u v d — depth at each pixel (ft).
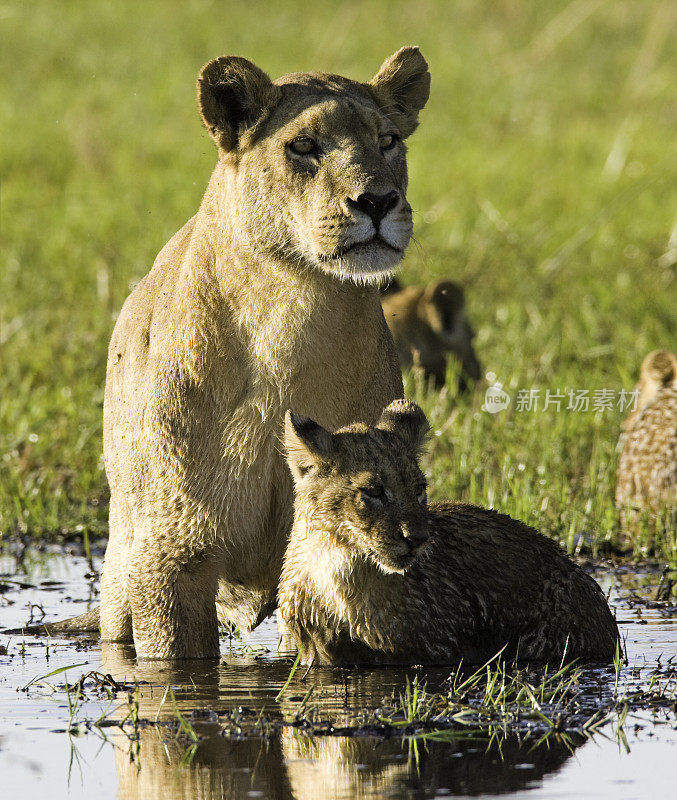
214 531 33.83
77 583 43.80
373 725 27.84
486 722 27.99
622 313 78.64
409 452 33.63
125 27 188.65
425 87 36.40
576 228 105.19
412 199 114.21
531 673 32.78
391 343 36.65
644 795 23.26
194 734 26.94
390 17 197.67
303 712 28.55
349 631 33.68
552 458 52.95
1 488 52.11
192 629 34.32
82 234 101.55
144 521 34.27
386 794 23.63
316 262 31.96
